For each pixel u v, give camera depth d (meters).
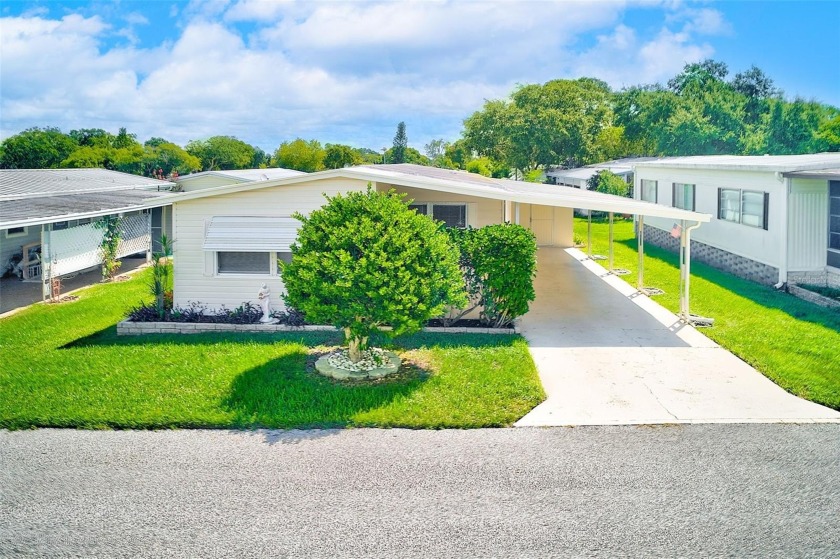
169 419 8.16
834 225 15.66
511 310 12.35
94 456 7.25
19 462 7.11
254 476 6.73
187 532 5.69
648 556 5.30
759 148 46.22
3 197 18.47
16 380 9.66
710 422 8.11
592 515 5.92
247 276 13.26
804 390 9.07
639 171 27.06
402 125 71.56
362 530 5.68
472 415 8.28
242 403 8.66
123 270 21.16
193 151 60.50
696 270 19.92
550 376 9.95
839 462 6.94
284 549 5.41
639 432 7.82
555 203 12.20
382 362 10.08
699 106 47.88
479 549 5.39
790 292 15.98
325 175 12.76
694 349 11.31
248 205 13.15
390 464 6.98
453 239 12.52
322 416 8.26
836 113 51.16
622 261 21.98
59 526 5.81
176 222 13.30
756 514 5.92
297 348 11.17
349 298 9.54
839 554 5.30
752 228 17.73
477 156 61.12
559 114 50.62
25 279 18.75
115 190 24.81
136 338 12.18
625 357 10.88
